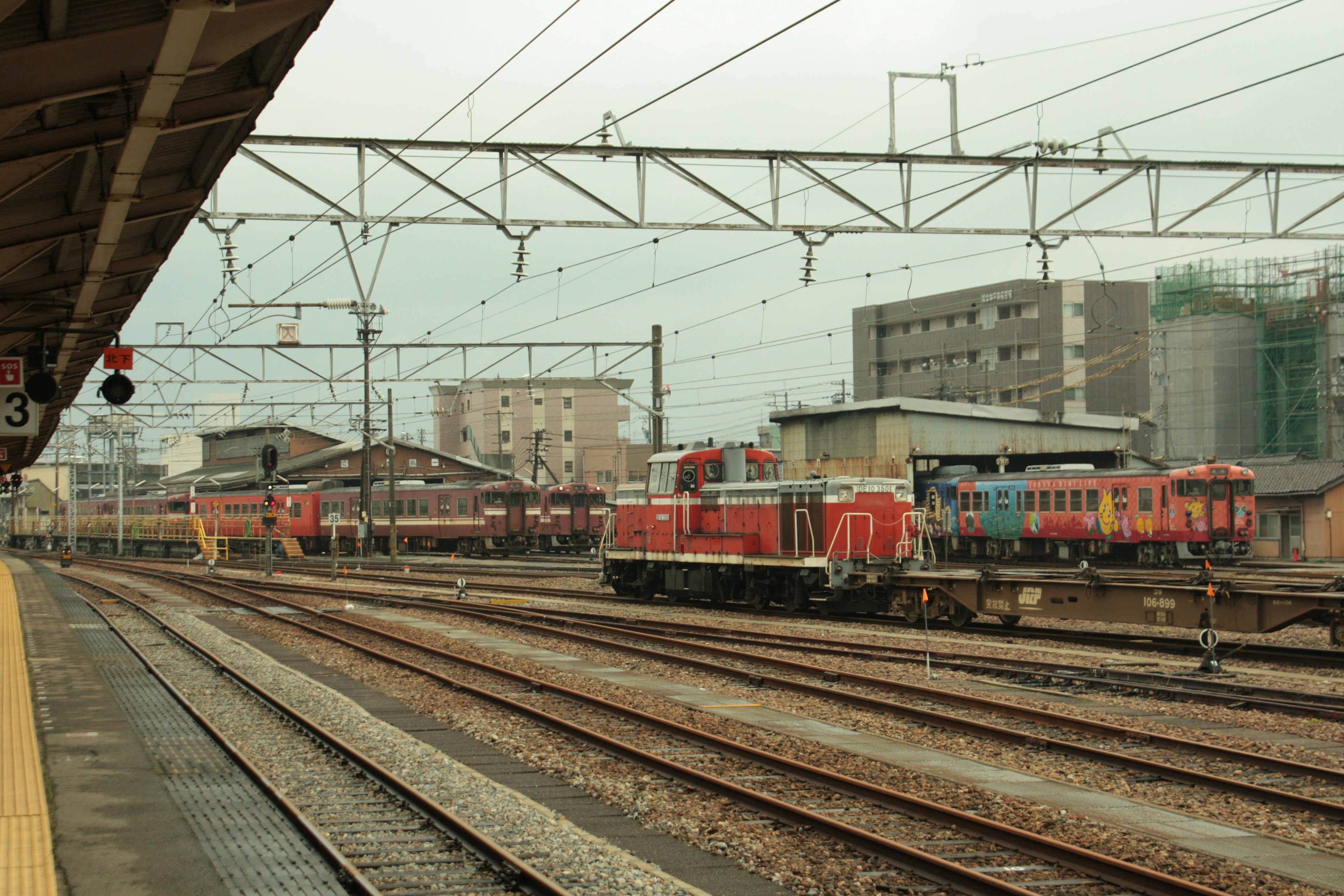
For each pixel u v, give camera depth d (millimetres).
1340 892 7309
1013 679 16281
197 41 7059
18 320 16453
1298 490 46875
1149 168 19484
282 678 16828
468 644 21344
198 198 12758
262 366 36094
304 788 10000
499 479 66625
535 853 7926
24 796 8734
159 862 7453
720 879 7590
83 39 7414
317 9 8047
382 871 7648
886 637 21781
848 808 9227
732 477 29469
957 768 10750
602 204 18125
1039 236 19531
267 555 43875
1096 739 12008
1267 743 11844
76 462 82500
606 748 11586
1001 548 46906
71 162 10438
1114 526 41031
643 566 31891
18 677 15086
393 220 17844
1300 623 18438
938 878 7469
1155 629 23859
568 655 19672
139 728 12586
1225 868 7738
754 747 11688
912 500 26922
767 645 20297
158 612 28250
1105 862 7461
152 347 34312
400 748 11680
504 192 17891
